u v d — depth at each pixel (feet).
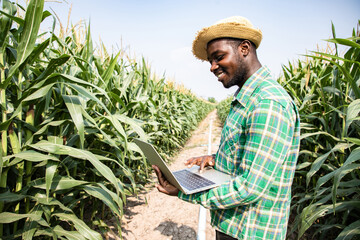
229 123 3.59
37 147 3.69
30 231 3.78
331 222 6.86
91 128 5.78
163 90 17.79
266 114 2.81
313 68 8.97
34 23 3.40
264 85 3.12
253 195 2.82
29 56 3.90
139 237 7.80
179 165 16.81
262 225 3.25
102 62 8.72
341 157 6.54
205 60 4.59
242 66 3.39
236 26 3.17
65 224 7.41
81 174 6.54
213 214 3.81
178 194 3.52
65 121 4.15
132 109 9.32
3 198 3.55
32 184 3.96
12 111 4.18
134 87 10.67
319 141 8.32
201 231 6.73
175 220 8.95
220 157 3.91
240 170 3.15
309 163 7.45
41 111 4.35
